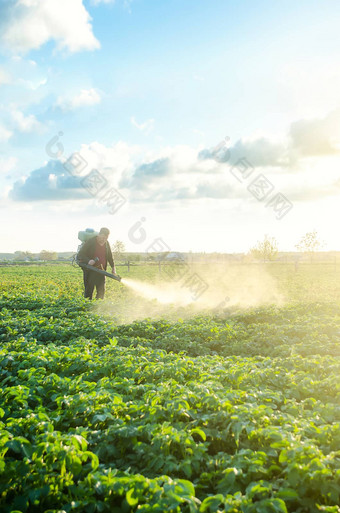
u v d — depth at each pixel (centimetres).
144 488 318
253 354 828
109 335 931
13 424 419
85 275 1375
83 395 475
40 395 534
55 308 1245
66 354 654
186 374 596
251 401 487
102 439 418
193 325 1023
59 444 359
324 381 563
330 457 359
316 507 334
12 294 1702
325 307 1277
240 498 310
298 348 788
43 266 5338
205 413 461
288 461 361
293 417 441
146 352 709
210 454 432
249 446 414
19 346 747
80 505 320
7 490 346
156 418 436
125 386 527
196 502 309
